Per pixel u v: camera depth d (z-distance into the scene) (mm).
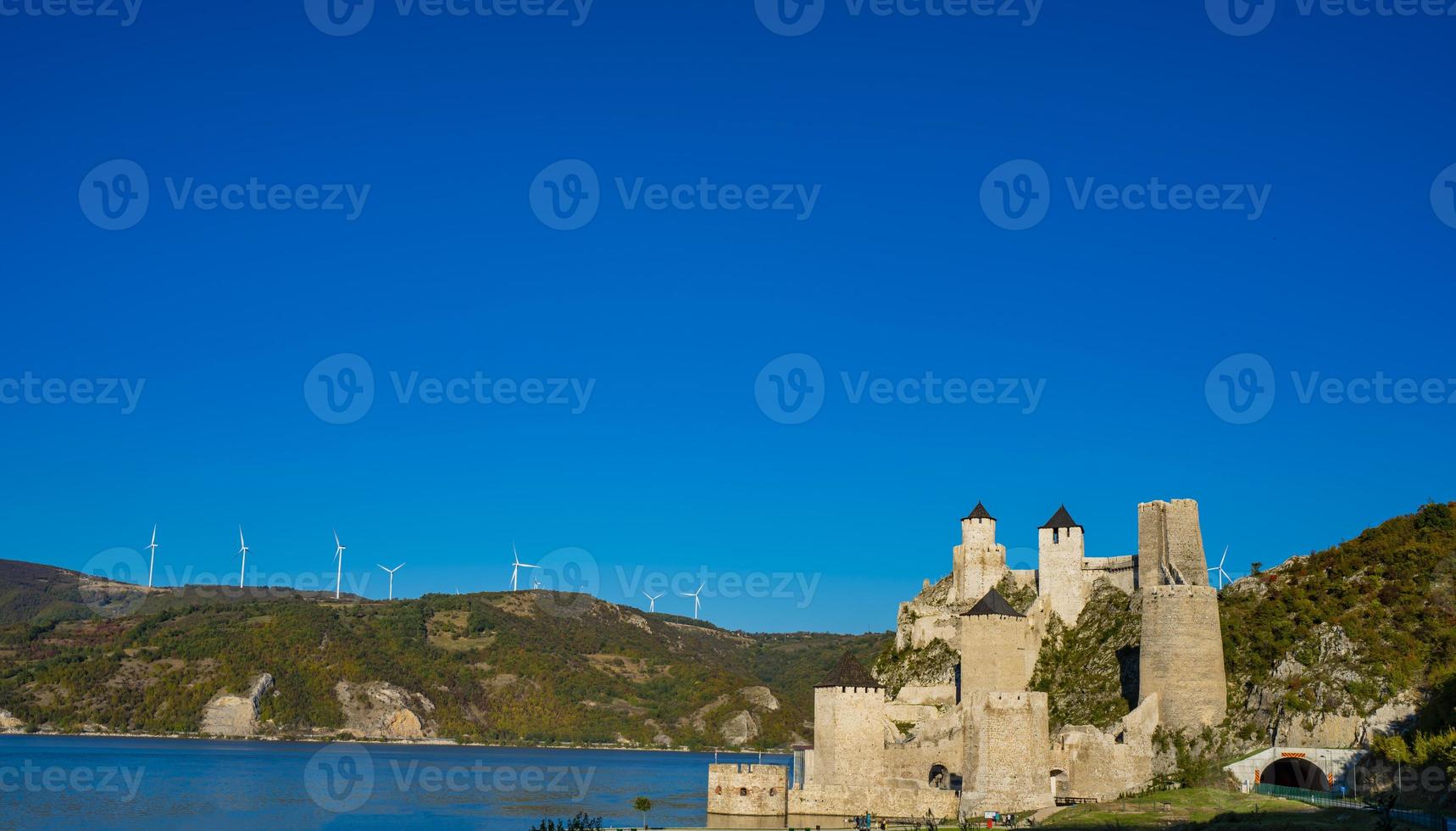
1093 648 145125
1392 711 112812
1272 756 112312
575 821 115688
